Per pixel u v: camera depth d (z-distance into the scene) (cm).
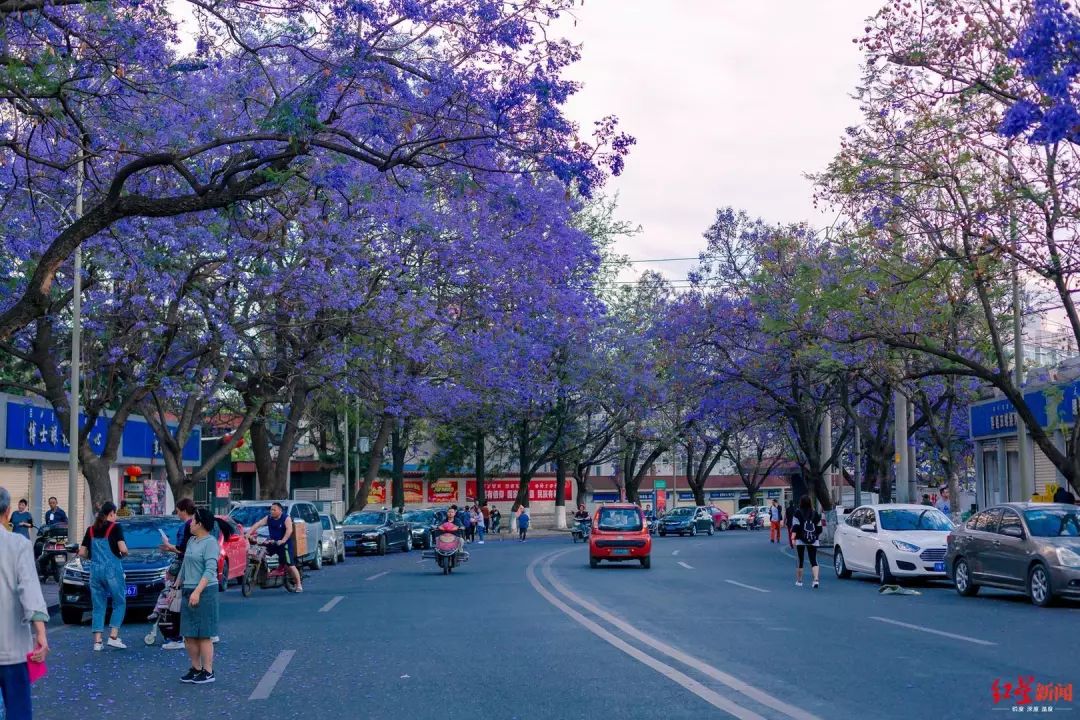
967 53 1941
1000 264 2203
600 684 1016
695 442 7575
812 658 1162
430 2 1510
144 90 1591
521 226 3212
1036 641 1296
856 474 3788
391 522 4403
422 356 3184
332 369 3188
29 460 3319
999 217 2067
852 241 2473
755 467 8538
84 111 1766
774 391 3916
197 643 1107
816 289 2542
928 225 2183
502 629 1493
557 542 5238
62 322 2795
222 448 3123
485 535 6262
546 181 3244
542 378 4591
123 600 1450
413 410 3712
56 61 1438
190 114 2114
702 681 1017
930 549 2231
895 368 3027
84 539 1453
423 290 3094
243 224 2550
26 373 3369
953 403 4006
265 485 3831
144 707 974
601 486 9144
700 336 3788
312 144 1388
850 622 1524
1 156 2103
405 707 927
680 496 9788
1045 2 1390
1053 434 3238
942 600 1936
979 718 828
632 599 1941
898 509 2423
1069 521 1877
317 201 2625
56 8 1458
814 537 2252
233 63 2056
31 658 674
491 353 3481
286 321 2995
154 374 2669
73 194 2189
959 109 2083
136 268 2456
